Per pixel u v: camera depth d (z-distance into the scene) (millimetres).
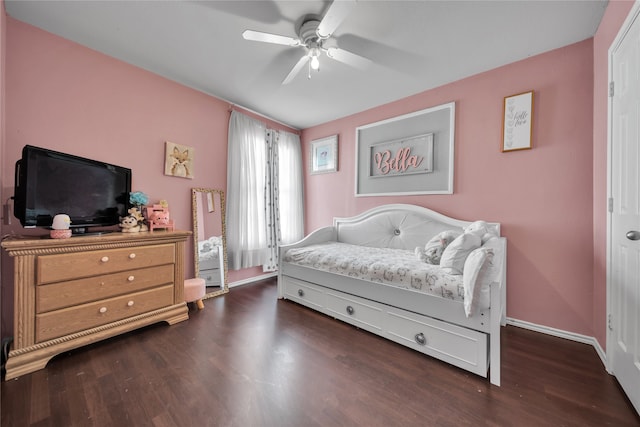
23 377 1381
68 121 1910
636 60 1213
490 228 2051
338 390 1316
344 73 2328
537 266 2021
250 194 3119
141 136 2299
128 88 2213
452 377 1429
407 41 1882
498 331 1356
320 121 3549
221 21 1713
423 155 2639
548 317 1978
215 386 1333
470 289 1352
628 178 1294
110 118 2115
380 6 1547
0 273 1438
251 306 2455
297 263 2465
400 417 1146
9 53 1667
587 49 1826
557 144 1941
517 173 2109
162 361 1550
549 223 1976
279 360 1570
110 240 1732
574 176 1879
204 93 2748
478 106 2305
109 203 1996
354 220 3150
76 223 1782
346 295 2057
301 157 3834
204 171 2762
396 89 2619
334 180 3471
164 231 2186
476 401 1247
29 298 1441
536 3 1516
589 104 1821
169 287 2074
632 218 1250
